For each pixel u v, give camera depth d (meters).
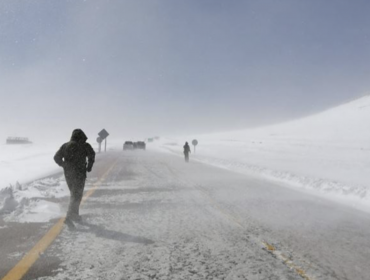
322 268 3.97
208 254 4.40
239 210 7.68
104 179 13.66
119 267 3.85
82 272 3.67
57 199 8.51
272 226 6.15
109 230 5.59
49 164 21.11
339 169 17.16
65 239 4.98
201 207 7.95
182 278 3.55
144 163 23.52
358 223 6.58
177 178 14.43
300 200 9.31
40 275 3.56
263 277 3.63
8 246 4.59
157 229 5.74
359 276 3.74
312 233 5.69
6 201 7.02
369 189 9.91
